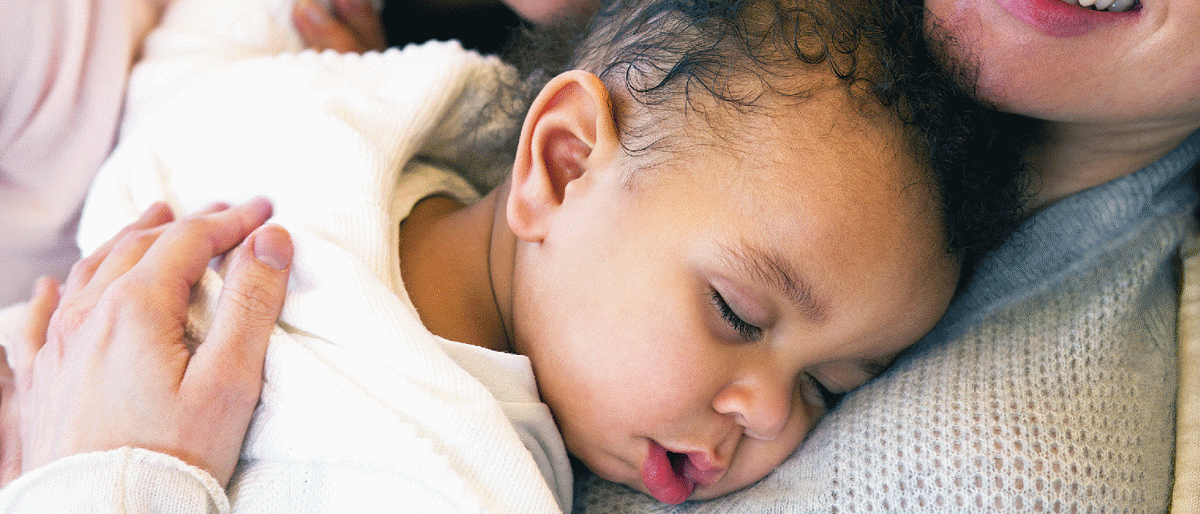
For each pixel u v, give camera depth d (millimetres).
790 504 748
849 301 731
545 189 797
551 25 1085
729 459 792
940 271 757
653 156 751
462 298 858
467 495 662
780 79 732
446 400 692
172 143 958
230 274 704
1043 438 696
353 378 704
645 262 742
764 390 761
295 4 1349
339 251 738
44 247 1222
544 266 795
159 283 722
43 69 1145
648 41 808
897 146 714
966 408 723
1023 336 787
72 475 638
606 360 756
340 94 917
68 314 739
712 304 740
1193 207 875
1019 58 673
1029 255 836
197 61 1208
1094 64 662
